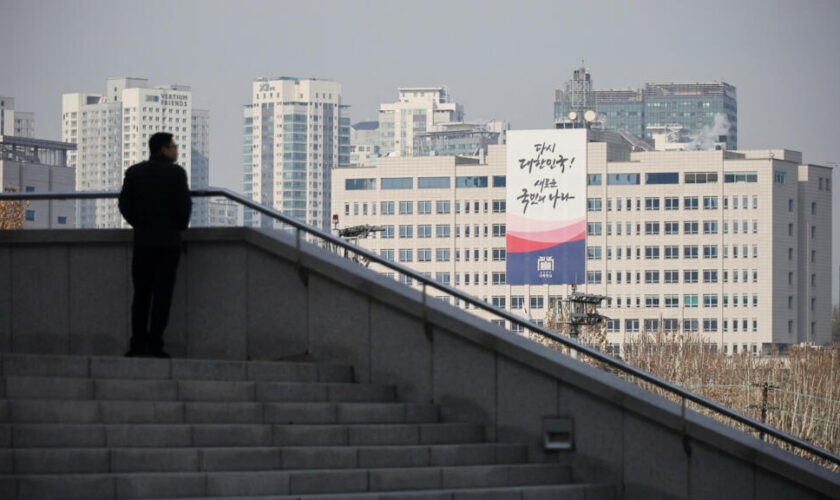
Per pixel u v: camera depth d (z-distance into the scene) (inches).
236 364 744.3
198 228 803.4
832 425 4362.7
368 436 723.4
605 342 4859.7
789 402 4660.4
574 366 760.3
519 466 730.2
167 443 679.7
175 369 729.6
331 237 794.8
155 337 756.0
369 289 780.0
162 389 711.7
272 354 797.9
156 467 660.1
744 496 753.0
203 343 804.6
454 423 759.1
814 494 748.6
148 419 693.9
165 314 758.5
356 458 701.9
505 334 776.3
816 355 6756.9
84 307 815.1
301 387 743.7
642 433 754.8
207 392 719.7
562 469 748.0
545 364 754.8
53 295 817.5
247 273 802.8
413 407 753.6
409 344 776.3
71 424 673.6
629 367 767.7
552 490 713.6
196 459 667.4
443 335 772.6
